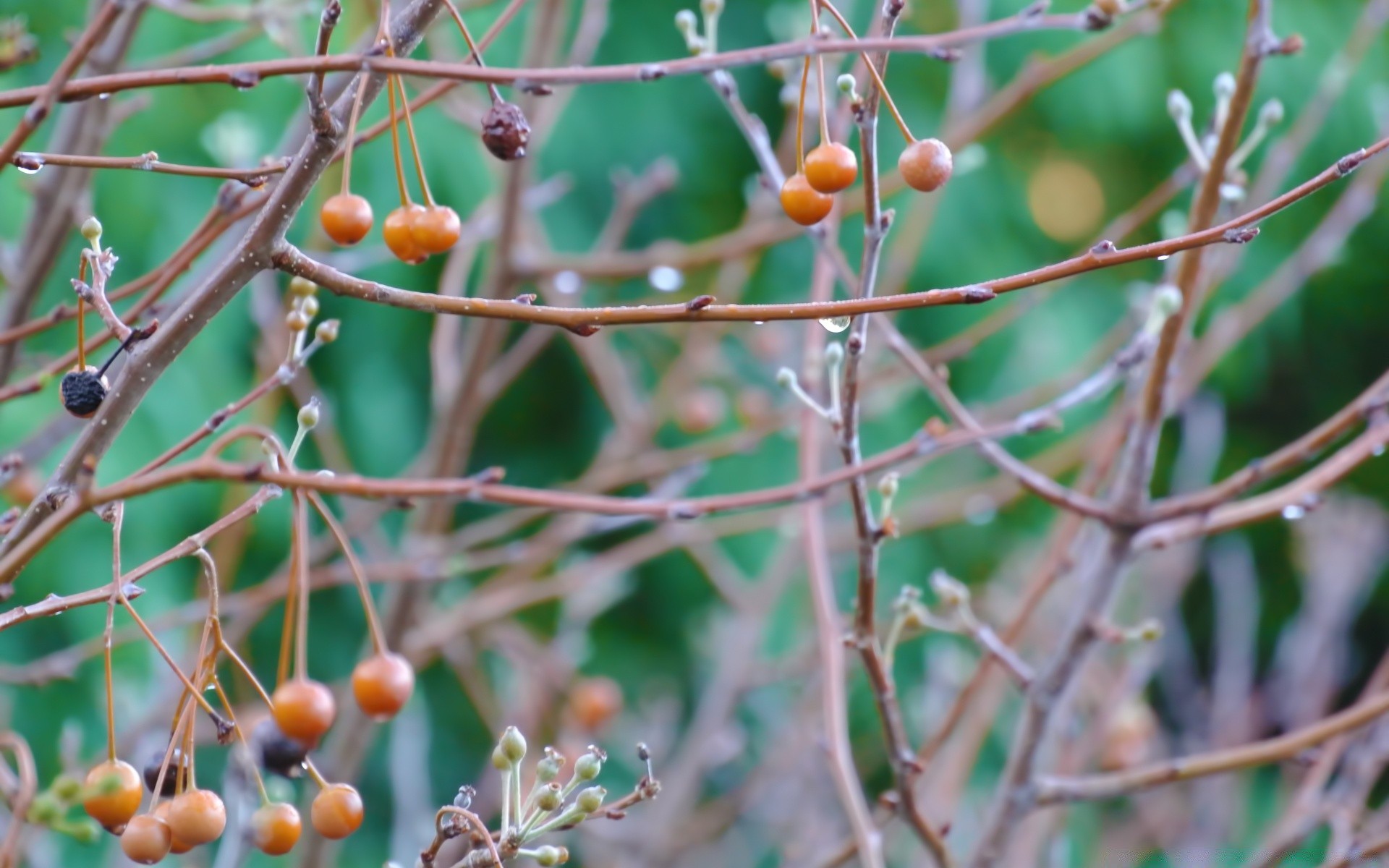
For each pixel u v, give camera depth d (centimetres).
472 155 237
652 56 277
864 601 108
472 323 153
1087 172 308
